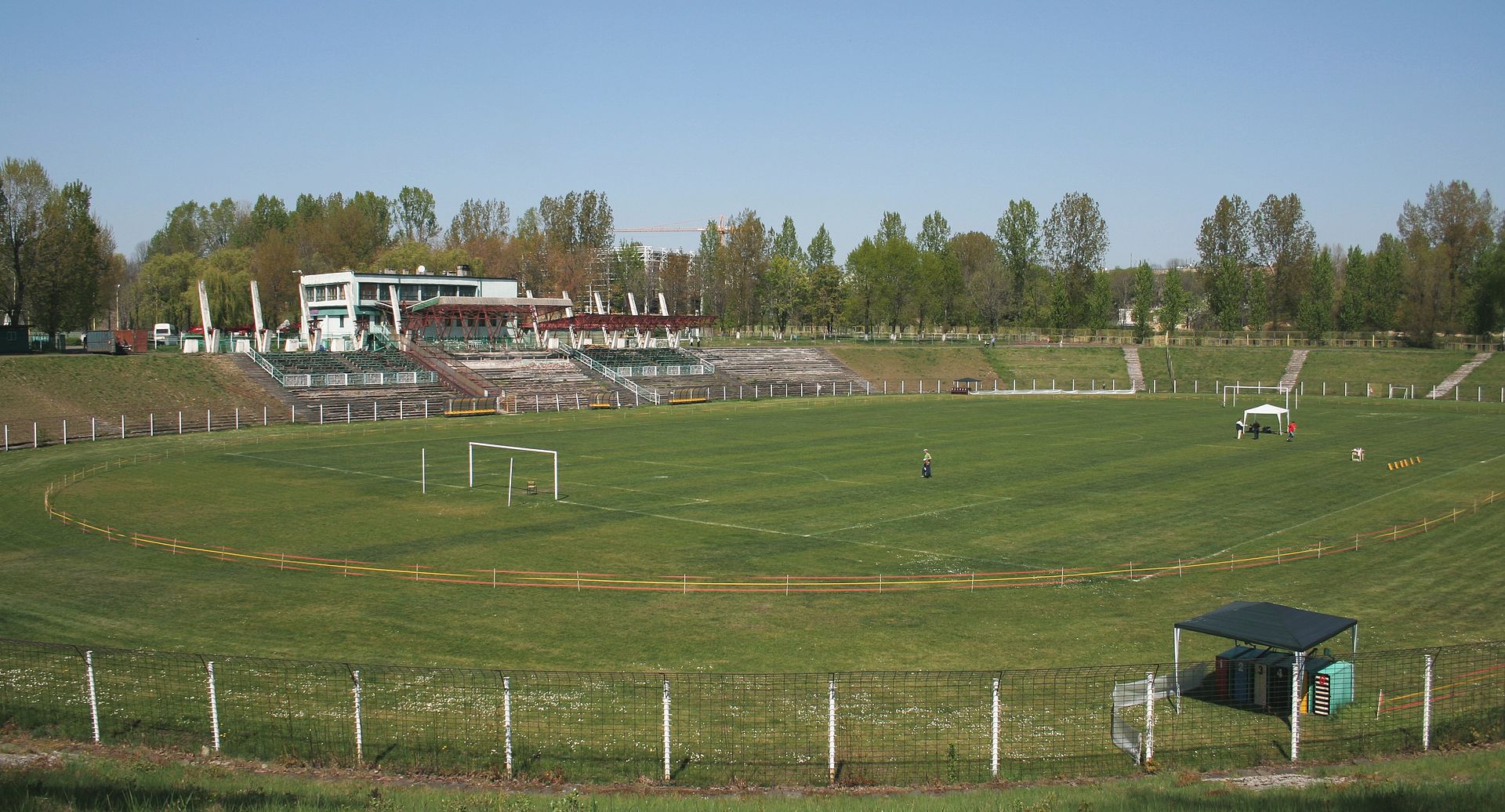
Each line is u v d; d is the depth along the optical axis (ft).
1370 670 109.19
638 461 270.46
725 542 177.17
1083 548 172.45
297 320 589.73
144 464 260.42
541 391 424.87
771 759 85.97
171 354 376.68
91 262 455.22
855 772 83.61
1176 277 613.52
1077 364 563.07
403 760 85.20
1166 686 103.40
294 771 82.79
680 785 81.35
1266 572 156.04
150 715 94.27
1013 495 220.02
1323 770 82.48
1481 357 504.43
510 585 148.97
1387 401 451.12
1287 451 289.12
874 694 102.37
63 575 151.33
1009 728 93.04
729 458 276.21
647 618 132.67
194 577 151.84
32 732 90.38
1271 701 98.12
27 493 219.00
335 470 252.62
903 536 181.37
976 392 507.30
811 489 227.81
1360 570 156.66
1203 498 216.95
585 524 191.21
